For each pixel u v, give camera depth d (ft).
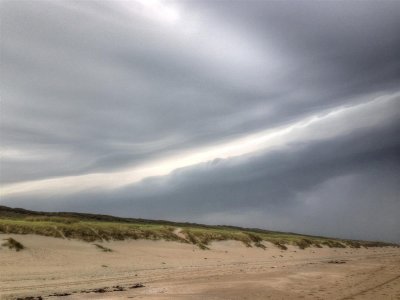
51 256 113.80
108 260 123.65
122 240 153.69
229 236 208.33
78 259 117.50
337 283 101.50
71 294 75.25
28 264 102.32
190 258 149.69
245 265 145.89
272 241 234.79
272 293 84.38
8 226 124.47
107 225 162.40
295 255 211.00
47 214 287.89
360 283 101.91
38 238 125.80
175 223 369.91
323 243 309.63
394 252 317.83
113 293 78.07
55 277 92.43
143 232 168.66
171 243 170.40
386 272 131.85
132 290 82.43
